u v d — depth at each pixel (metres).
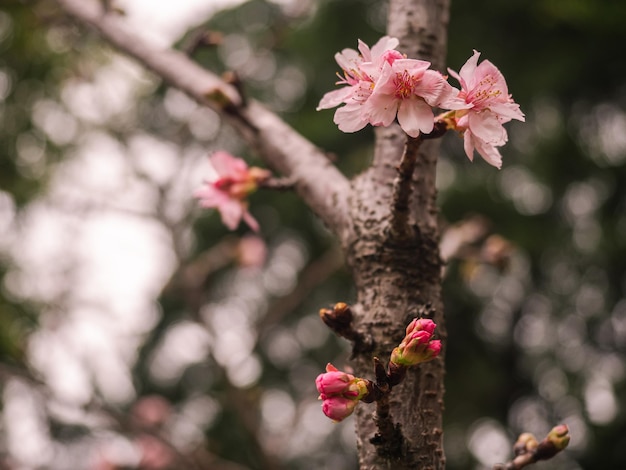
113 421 3.15
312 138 6.16
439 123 1.16
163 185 3.91
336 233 1.58
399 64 1.07
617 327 6.59
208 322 3.82
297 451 6.53
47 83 5.07
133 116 5.07
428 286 1.37
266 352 6.70
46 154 5.24
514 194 6.60
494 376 6.84
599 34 5.65
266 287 6.76
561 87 6.07
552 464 6.11
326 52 6.31
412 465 1.20
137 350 6.17
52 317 4.69
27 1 3.22
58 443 4.83
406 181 1.26
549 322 6.92
